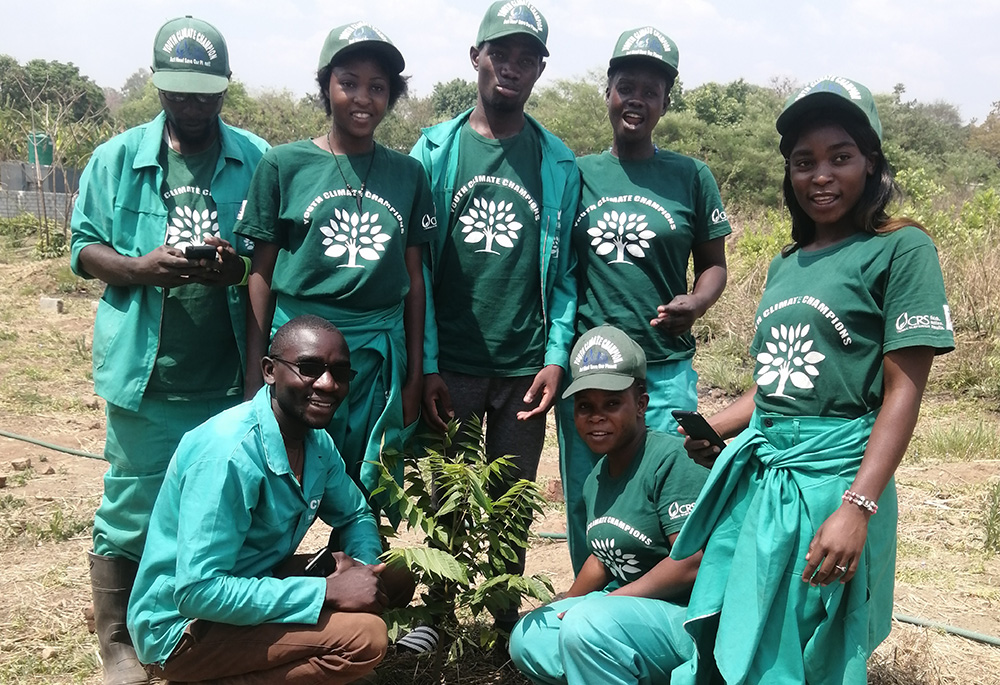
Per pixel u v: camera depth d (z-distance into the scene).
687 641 3.13
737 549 2.87
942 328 2.60
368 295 3.51
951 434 6.93
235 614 2.94
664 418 3.93
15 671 3.82
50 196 20.56
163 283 3.47
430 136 3.90
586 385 3.27
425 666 3.88
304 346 2.99
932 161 34.03
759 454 2.88
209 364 3.79
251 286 3.57
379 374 3.60
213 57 3.60
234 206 3.77
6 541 5.15
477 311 3.84
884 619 2.95
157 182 3.70
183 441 3.08
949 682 3.78
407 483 4.52
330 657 3.05
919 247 2.66
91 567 3.81
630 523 3.35
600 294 3.93
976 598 4.50
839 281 2.76
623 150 3.99
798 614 2.76
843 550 2.60
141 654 3.16
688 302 3.83
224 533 2.95
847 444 2.76
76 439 7.18
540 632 3.28
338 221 3.49
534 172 3.88
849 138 2.75
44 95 42.16
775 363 2.89
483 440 4.04
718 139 28.06
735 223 16.00
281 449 3.04
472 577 3.59
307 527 3.27
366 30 3.44
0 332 10.62
